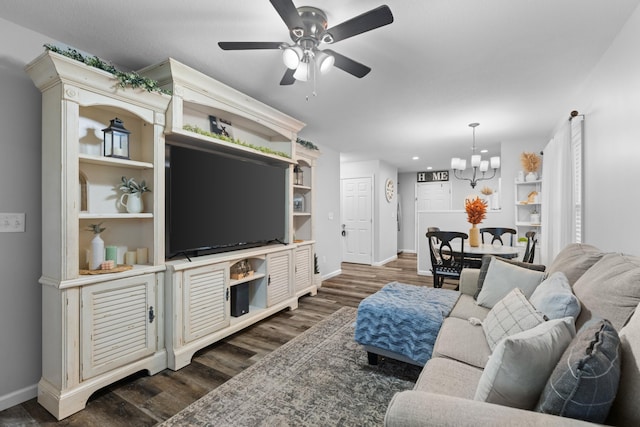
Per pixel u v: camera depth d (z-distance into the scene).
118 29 1.94
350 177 7.07
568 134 2.82
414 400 0.87
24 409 1.81
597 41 2.05
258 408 1.78
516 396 0.93
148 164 2.21
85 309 1.82
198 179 2.64
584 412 0.76
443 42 2.06
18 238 1.90
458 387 1.24
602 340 0.84
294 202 4.25
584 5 1.69
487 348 1.56
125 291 2.02
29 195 1.94
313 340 2.71
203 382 2.06
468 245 4.29
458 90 2.87
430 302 2.24
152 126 2.24
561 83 2.70
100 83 1.88
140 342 2.10
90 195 2.13
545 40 2.04
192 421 1.67
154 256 2.23
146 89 2.07
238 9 1.75
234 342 2.69
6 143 1.86
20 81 1.91
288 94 3.00
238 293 2.96
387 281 5.08
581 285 1.53
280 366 2.26
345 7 1.71
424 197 8.55
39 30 1.95
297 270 3.83
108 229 2.23
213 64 2.42
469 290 2.57
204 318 2.47
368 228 6.81
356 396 1.88
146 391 1.96
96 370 1.86
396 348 2.03
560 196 3.02
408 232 8.74
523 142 4.83
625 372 0.83
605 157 2.21
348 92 2.93
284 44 1.75
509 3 1.68
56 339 1.77
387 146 5.31
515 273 2.19
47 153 1.84
